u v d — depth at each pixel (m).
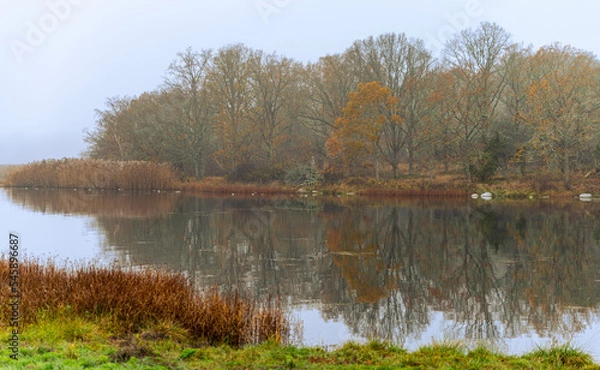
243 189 58.72
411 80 58.44
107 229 29.06
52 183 64.62
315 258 21.89
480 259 21.55
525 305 14.98
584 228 28.95
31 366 7.02
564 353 8.73
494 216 34.94
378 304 15.05
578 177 51.69
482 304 15.11
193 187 60.56
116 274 12.09
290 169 61.06
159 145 67.94
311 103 69.19
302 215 36.50
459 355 8.69
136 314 10.23
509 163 55.41
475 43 56.66
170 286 11.85
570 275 18.66
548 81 51.78
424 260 21.47
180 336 9.62
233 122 65.19
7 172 71.31
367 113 57.34
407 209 40.34
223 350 9.08
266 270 19.48
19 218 33.41
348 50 63.66
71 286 11.41
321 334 11.98
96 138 76.62
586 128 48.97
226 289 16.45
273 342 9.52
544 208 39.38
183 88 65.31
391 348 9.23
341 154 59.94
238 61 65.75
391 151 67.62
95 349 8.54
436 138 56.69
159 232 28.25
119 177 61.59
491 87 60.81
